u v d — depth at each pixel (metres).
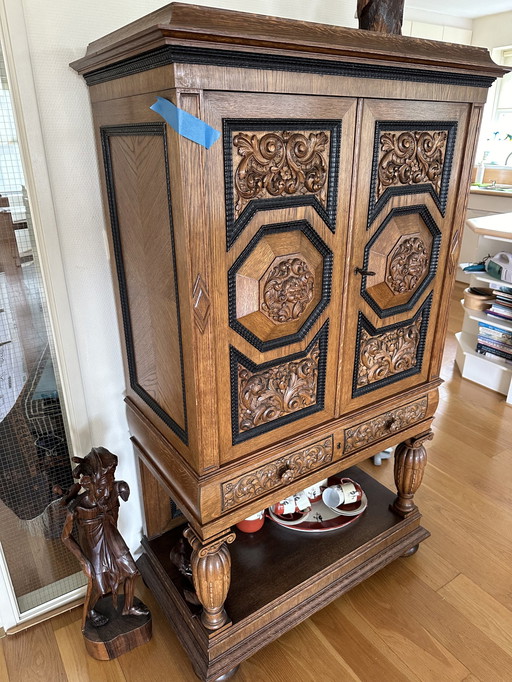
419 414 1.41
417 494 1.84
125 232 1.08
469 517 1.74
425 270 1.25
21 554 1.35
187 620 1.24
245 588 1.28
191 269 0.82
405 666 1.25
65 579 1.44
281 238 0.93
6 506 1.29
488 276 2.62
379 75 0.94
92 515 1.16
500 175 4.56
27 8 0.98
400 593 1.45
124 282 1.15
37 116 1.03
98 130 1.07
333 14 1.46
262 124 0.82
